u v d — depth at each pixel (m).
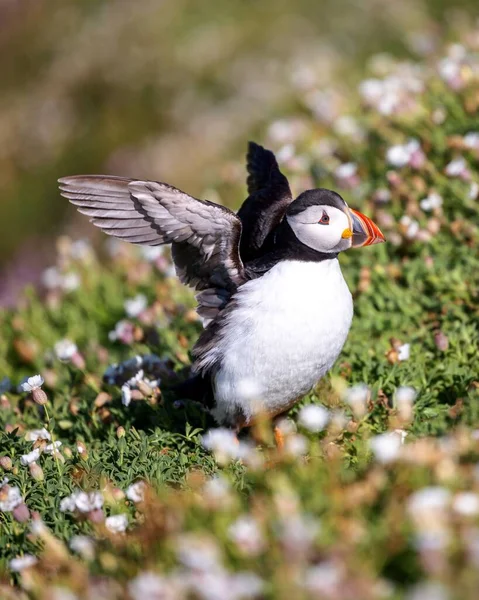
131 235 9.05
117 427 10.15
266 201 10.29
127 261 14.97
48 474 8.69
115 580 6.57
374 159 14.14
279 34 26.47
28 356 13.23
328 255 9.10
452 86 13.84
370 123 14.58
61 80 28.41
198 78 26.94
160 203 8.80
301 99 21.06
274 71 25.81
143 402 10.47
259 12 27.48
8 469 8.86
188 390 9.95
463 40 16.47
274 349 9.01
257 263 9.39
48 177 27.55
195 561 5.80
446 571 5.71
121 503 7.84
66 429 10.66
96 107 27.92
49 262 26.20
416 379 9.89
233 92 25.84
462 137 13.27
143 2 28.89
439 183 12.55
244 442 9.62
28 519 7.86
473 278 11.30
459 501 6.08
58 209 27.08
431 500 6.02
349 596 5.56
